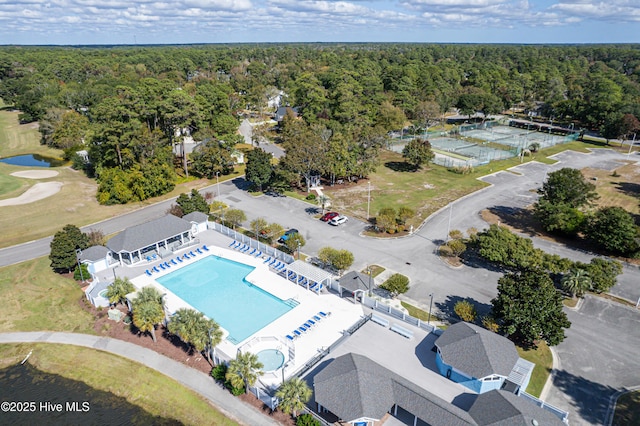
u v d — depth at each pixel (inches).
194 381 1616.6
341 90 5187.0
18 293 2182.6
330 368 1494.8
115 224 2965.1
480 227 2844.5
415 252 2522.1
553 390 1530.5
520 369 1545.3
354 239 2691.9
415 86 6766.7
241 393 1542.8
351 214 3075.8
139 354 1765.5
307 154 3358.8
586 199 2802.7
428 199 3358.8
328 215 2962.6
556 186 2780.5
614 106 5270.7
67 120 4813.0
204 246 2625.5
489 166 4234.7
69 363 1734.7
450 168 4188.0
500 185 3678.6
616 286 2186.3
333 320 1914.4
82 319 1994.3
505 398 1332.4
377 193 3501.5
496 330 1724.9
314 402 1483.8
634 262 2413.9
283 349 1729.8
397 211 3112.7
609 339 1796.3
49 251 2596.0
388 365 1632.6
